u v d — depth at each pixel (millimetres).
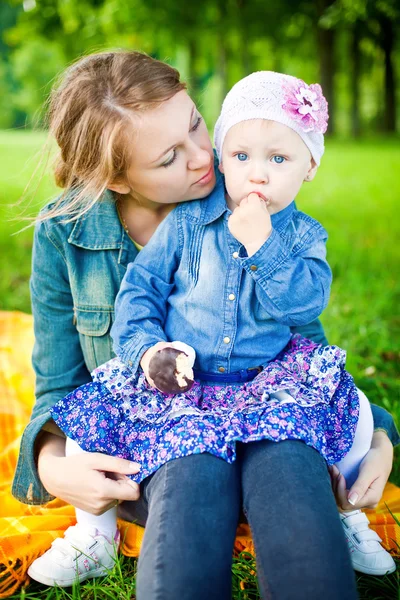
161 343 1757
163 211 2127
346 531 1886
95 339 2137
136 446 1760
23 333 3604
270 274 1762
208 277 1860
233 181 1844
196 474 1530
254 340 1856
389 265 5148
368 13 14273
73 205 2033
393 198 8781
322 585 1317
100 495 1724
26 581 1848
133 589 1783
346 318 3920
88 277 2117
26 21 18766
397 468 2404
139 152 1861
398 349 3500
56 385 2197
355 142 19438
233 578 1805
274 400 1728
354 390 1869
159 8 17625
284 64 25516
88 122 1887
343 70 23875
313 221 1944
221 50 19719
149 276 1908
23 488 2033
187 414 1690
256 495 1501
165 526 1428
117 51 2066
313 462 1570
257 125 1792
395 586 1790
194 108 1934
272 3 18984
